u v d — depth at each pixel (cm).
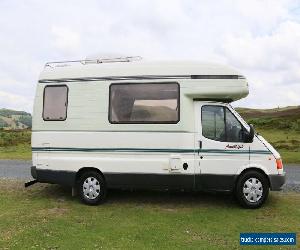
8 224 832
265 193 965
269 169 959
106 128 1002
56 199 1075
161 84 983
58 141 1029
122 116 995
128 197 1095
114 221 857
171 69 981
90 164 1005
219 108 981
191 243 716
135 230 790
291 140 3036
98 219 873
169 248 688
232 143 965
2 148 2825
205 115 977
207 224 834
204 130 970
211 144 965
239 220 864
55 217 890
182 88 972
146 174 980
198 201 1046
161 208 973
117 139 995
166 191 1165
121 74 1004
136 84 995
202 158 966
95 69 1021
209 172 966
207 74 967
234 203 1021
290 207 975
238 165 961
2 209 962
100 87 1012
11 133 4000
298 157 2059
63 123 1026
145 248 687
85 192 1012
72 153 1020
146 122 981
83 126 1014
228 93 959
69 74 1033
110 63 1020
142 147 983
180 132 967
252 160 962
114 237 747
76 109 1021
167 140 973
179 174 970
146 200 1060
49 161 1031
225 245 707
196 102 982
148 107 985
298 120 4300
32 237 745
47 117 1038
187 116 969
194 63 977
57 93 1038
